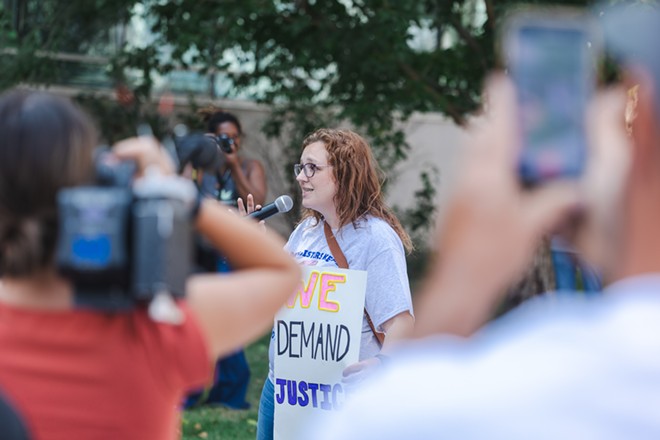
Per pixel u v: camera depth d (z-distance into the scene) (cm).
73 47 1288
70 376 167
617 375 85
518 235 96
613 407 84
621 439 83
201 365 175
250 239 187
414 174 1529
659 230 91
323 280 376
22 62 1032
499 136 96
